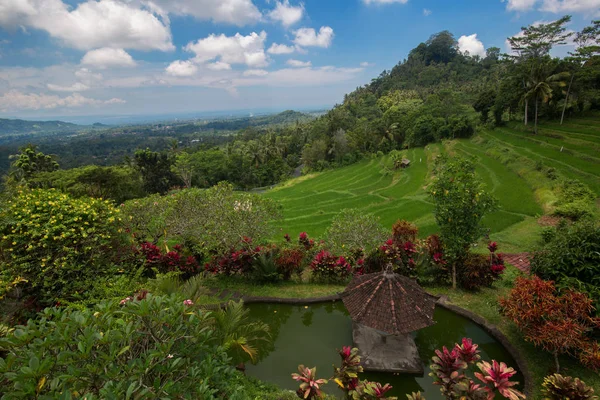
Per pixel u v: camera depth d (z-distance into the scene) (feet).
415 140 215.92
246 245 46.42
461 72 392.47
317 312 36.88
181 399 14.92
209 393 15.26
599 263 27.50
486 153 141.90
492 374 18.01
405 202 107.55
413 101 289.94
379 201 118.42
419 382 26.32
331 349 30.50
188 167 191.42
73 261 32.24
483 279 39.63
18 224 30.55
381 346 29.07
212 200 53.47
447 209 37.99
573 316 24.64
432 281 41.93
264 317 36.24
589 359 23.43
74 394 13.37
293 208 122.11
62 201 34.42
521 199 86.58
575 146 116.67
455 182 38.04
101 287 30.30
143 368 14.28
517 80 160.66
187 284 33.94
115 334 14.43
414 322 26.40
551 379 19.33
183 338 17.62
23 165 138.41
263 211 51.90
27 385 12.09
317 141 240.32
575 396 18.01
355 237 48.29
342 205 118.42
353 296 29.84
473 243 40.93
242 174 228.02
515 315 26.32
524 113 167.43
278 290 40.57
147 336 16.98
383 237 48.88
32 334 13.84
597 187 81.15
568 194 77.36
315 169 235.40
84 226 33.47
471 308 35.09
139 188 144.77
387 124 243.60
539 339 24.56
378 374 26.94
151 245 43.39
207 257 49.08
